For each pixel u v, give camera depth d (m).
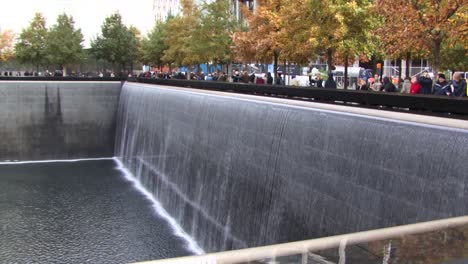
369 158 7.88
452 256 2.82
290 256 2.65
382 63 31.88
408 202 6.96
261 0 25.05
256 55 25.06
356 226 8.03
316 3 18.38
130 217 16.31
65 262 12.23
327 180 8.95
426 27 13.37
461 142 6.22
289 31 20.17
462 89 11.90
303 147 9.84
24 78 27.36
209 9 33.03
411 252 2.83
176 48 39.47
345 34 18.17
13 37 56.88
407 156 7.07
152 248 13.55
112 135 28.22
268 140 11.28
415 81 13.59
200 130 15.57
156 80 26.55
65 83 27.08
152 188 19.67
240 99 13.10
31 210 16.70
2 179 21.66
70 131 27.42
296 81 24.84
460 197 6.08
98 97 27.84
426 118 7.59
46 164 25.80
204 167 14.93
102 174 23.14
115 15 50.81
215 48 33.12
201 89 19.62
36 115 26.78
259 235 11.20
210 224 13.85
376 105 9.84
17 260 12.35
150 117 21.55
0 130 26.20
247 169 12.17
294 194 9.98
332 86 15.98
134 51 50.84
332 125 8.98
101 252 12.98
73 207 17.19
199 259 2.46
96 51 49.56
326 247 2.76
